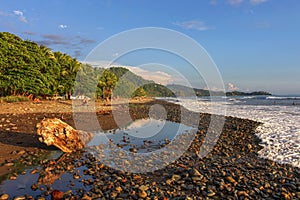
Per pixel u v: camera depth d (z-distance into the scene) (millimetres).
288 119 25828
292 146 13016
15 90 44062
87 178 7910
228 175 8234
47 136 10836
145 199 6406
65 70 55688
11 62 41812
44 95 50531
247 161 10438
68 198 6312
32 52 48312
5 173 8164
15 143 12219
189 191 7066
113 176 8164
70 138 11461
